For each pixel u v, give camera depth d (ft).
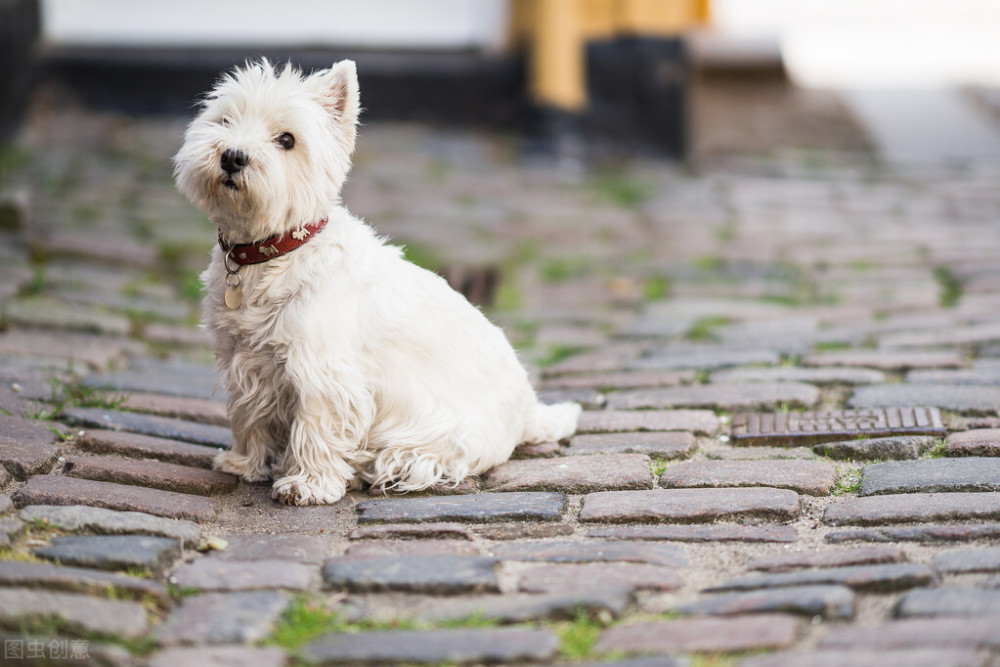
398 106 37.78
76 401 14.99
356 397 11.98
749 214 30.73
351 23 37.22
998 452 12.87
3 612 8.51
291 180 11.59
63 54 36.22
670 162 37.47
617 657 8.30
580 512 11.67
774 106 47.29
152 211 27.55
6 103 34.19
